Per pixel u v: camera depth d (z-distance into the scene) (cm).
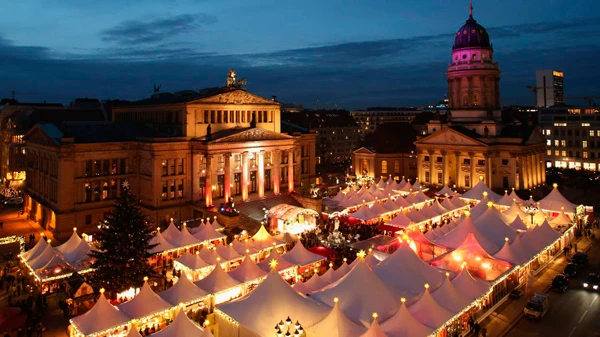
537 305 4306
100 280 4691
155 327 3988
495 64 11794
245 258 4906
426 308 3716
